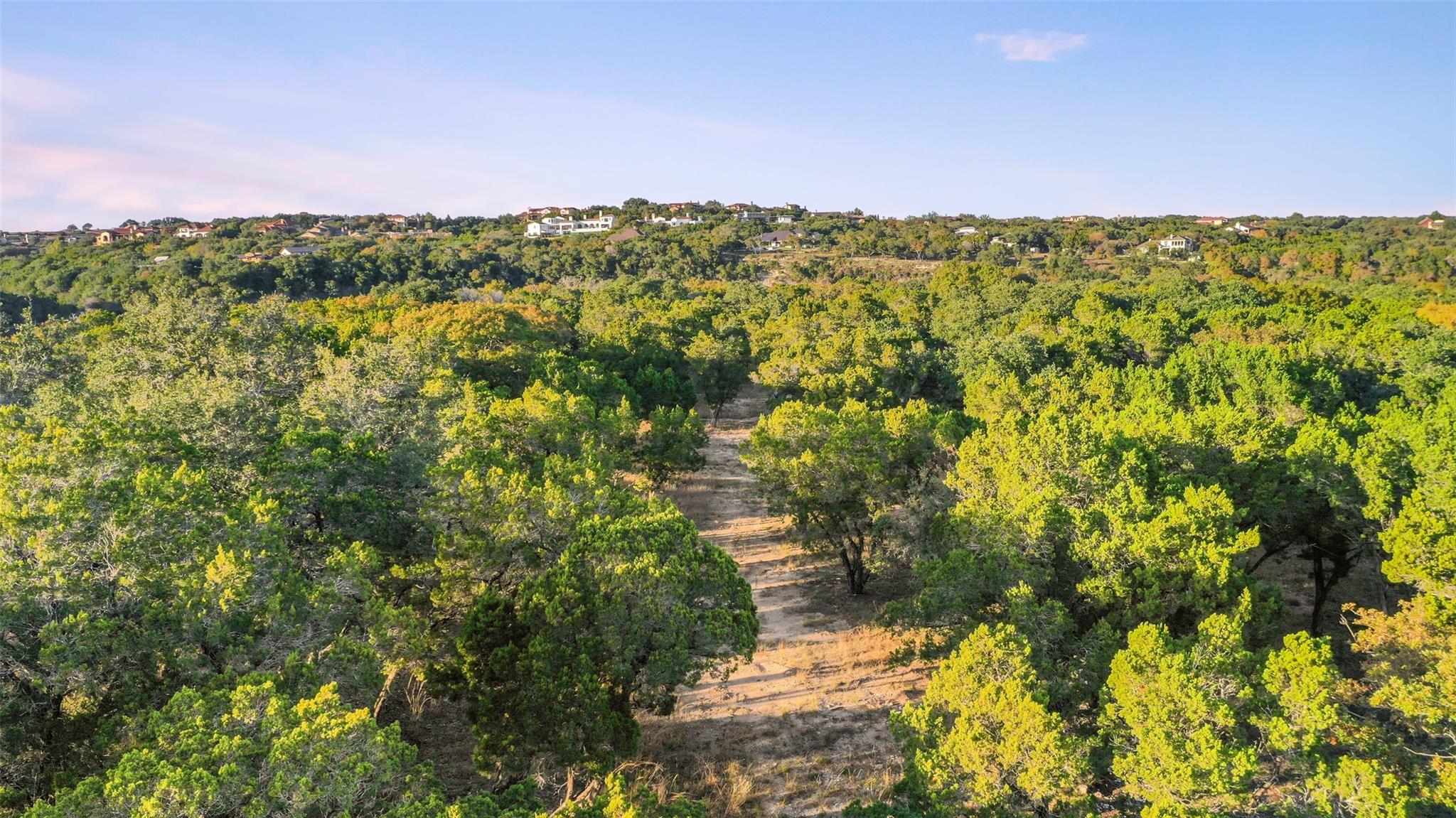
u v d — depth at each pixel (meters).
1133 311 84.69
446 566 24.00
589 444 36.81
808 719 27.12
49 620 16.98
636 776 23.20
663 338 80.44
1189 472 29.98
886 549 34.16
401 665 21.53
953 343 78.19
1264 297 91.44
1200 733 15.52
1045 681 18.92
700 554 22.50
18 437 23.06
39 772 15.73
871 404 56.88
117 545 17.92
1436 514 23.77
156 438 25.38
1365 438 28.17
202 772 11.73
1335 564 30.73
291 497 23.77
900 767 24.39
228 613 17.03
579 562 21.92
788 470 35.06
